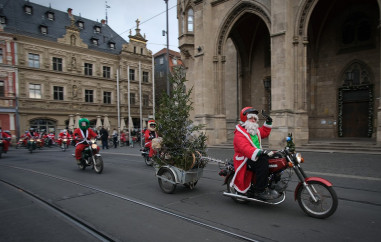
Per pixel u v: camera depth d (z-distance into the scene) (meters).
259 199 4.50
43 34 32.47
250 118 4.50
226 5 17.00
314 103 18.08
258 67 21.08
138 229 3.71
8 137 14.66
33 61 31.00
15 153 17.52
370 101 15.83
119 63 38.09
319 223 3.83
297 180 6.73
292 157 4.16
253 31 20.53
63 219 4.20
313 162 9.20
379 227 3.65
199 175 5.84
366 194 5.31
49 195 5.68
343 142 12.88
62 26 35.78
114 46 39.22
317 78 18.02
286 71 13.64
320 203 4.04
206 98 17.30
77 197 5.50
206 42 17.38
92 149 8.55
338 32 17.16
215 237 3.39
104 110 36.44
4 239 3.46
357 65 16.48
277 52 13.89
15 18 31.45
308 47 18.11
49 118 31.80
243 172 4.50
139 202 5.05
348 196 5.20
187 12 22.17
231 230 3.60
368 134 15.94
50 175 8.16
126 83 38.12
